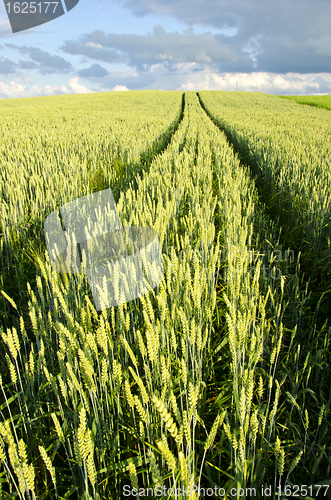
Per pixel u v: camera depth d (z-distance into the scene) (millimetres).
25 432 1531
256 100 39625
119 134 11172
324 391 2008
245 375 1255
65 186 4582
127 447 1486
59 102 37156
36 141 9859
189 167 6996
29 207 4520
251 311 1936
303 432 1705
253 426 1159
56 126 15047
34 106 31609
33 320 1551
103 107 28953
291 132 11609
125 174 7090
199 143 10672
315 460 1433
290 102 37719
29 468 896
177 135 12547
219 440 1671
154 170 6543
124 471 1358
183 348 1524
